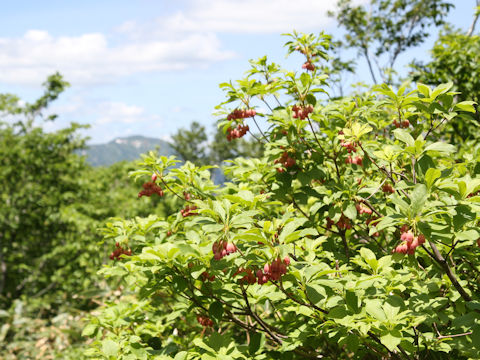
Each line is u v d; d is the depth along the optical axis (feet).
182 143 115.85
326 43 14.17
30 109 46.09
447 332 8.93
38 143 42.83
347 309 7.97
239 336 14.23
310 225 12.14
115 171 58.18
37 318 30.60
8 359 25.48
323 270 8.17
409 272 9.88
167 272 9.75
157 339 12.82
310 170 12.31
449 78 23.40
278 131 12.94
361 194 11.47
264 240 7.37
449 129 22.31
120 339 11.55
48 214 40.57
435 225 7.62
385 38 48.32
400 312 8.18
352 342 8.00
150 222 12.46
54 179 43.60
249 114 12.67
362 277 8.67
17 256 40.22
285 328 11.80
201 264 9.23
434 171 7.66
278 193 12.27
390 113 16.14
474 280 10.97
